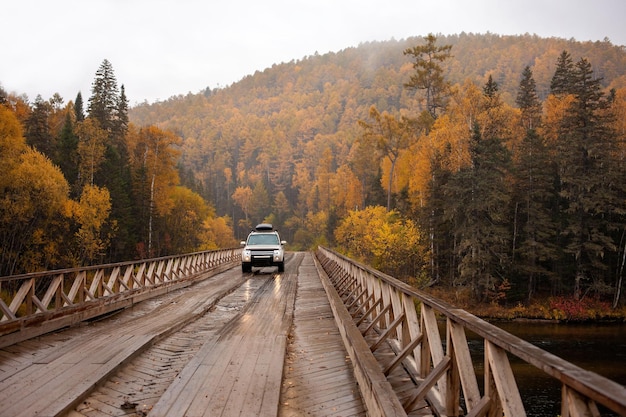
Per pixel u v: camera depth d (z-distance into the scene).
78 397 4.88
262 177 159.50
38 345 7.34
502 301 39.84
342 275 16.25
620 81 116.81
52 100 69.25
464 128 40.47
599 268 40.31
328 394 5.29
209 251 25.56
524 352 2.33
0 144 34.59
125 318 10.39
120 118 66.31
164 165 58.31
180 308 11.76
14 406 4.59
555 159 43.94
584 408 1.91
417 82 59.53
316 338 8.35
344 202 93.75
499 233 37.66
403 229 43.50
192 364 6.25
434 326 4.61
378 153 76.81
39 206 37.59
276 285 17.20
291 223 122.75
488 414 2.93
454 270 44.59
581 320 35.16
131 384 5.66
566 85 63.12
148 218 57.22
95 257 45.22
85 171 47.72
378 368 4.77
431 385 3.85
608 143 40.81
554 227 43.91
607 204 40.19
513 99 139.88
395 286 6.07
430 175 44.31
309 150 160.38
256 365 6.21
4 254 35.91
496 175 36.75
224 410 4.57
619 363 20.53
